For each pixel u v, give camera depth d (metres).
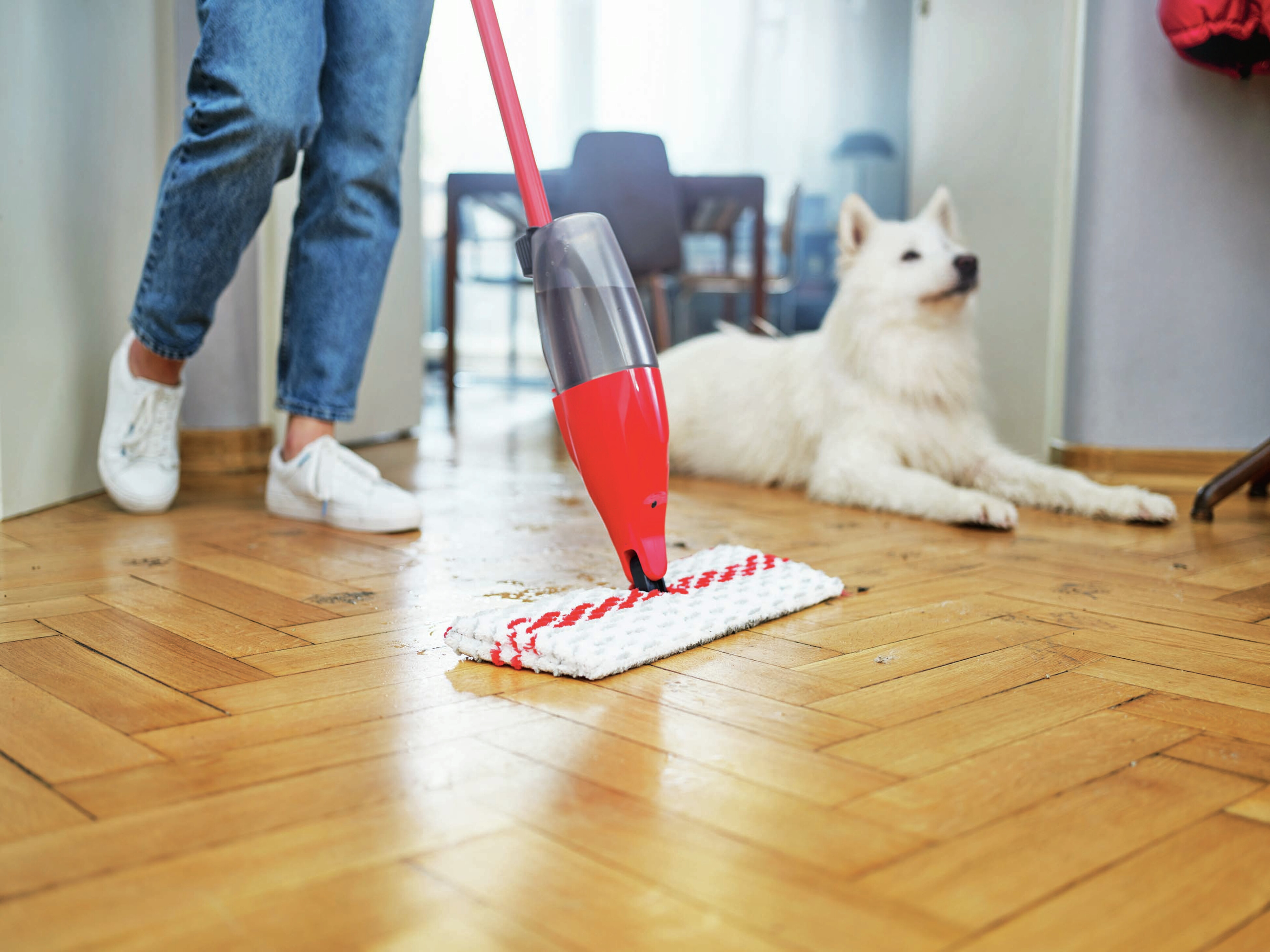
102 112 1.75
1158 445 2.38
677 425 2.44
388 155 1.51
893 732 0.72
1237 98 2.29
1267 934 0.47
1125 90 2.29
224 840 0.55
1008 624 1.04
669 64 6.00
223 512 1.67
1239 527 1.70
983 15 2.67
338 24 1.44
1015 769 0.66
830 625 1.03
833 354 2.12
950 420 2.08
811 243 5.53
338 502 1.53
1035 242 2.58
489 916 0.48
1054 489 1.87
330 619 1.02
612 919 0.48
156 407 1.62
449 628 0.98
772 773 0.65
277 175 1.43
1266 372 2.35
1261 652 0.95
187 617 1.02
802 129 5.98
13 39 1.48
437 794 0.61
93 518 1.58
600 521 1.63
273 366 2.31
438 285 6.20
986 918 0.48
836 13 5.92
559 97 5.98
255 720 0.73
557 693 0.80
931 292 1.97
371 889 0.50
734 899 0.49
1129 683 0.85
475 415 3.71
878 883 0.51
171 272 1.47
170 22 2.03
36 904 0.48
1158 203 2.32
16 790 0.61
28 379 1.57
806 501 2.02
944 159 2.81
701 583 1.08
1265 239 2.32
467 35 5.87
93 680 0.82
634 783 0.63
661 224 3.25
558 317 0.93
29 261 1.55
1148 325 2.35
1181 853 0.55
